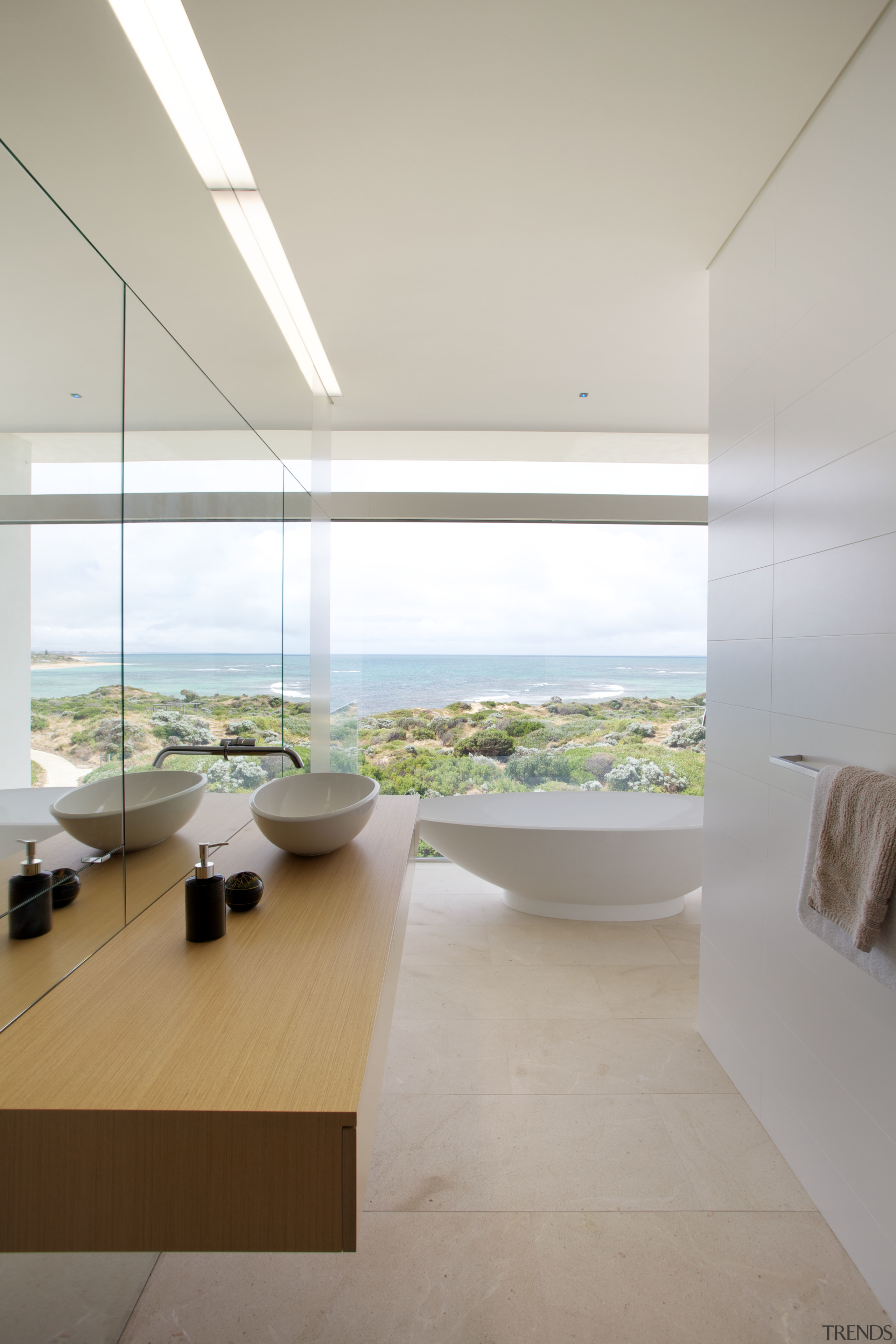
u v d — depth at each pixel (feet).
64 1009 3.66
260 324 7.77
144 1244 2.87
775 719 6.27
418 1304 4.76
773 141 5.90
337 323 9.09
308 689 10.31
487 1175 5.91
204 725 6.17
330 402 11.84
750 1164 6.05
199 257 6.67
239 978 4.00
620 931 11.05
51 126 5.40
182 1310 4.71
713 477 7.72
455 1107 6.78
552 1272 5.01
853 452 5.06
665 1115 6.67
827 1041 5.43
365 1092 3.13
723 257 7.43
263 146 5.84
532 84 5.29
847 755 5.15
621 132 5.79
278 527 8.48
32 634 3.55
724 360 7.39
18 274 3.28
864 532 4.93
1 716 3.34
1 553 3.26
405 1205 5.60
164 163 5.88
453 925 11.31
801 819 5.81
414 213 6.84
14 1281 3.62
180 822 5.65
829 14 4.72
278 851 6.42
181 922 4.82
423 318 8.96
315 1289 4.87
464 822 11.22
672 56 5.05
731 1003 7.22
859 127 4.97
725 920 7.39
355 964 4.17
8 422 3.24
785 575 6.06
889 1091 4.69
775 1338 4.54
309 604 10.38
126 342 4.52
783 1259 5.12
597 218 6.95
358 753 14.96
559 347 9.78
